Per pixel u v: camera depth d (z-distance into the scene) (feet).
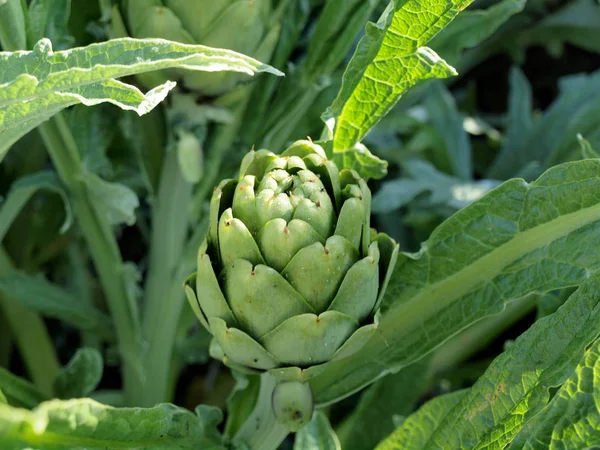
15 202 2.16
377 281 1.59
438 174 2.66
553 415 1.55
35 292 2.21
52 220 2.48
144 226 2.72
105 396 2.34
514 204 1.73
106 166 2.10
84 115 2.05
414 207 2.69
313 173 1.59
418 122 2.82
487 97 3.52
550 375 1.60
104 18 1.93
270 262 1.53
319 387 1.82
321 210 1.53
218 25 1.85
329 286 1.54
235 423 1.88
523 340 1.65
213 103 2.00
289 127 2.19
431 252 1.78
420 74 1.73
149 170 2.13
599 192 1.66
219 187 1.58
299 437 1.95
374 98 1.77
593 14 3.18
